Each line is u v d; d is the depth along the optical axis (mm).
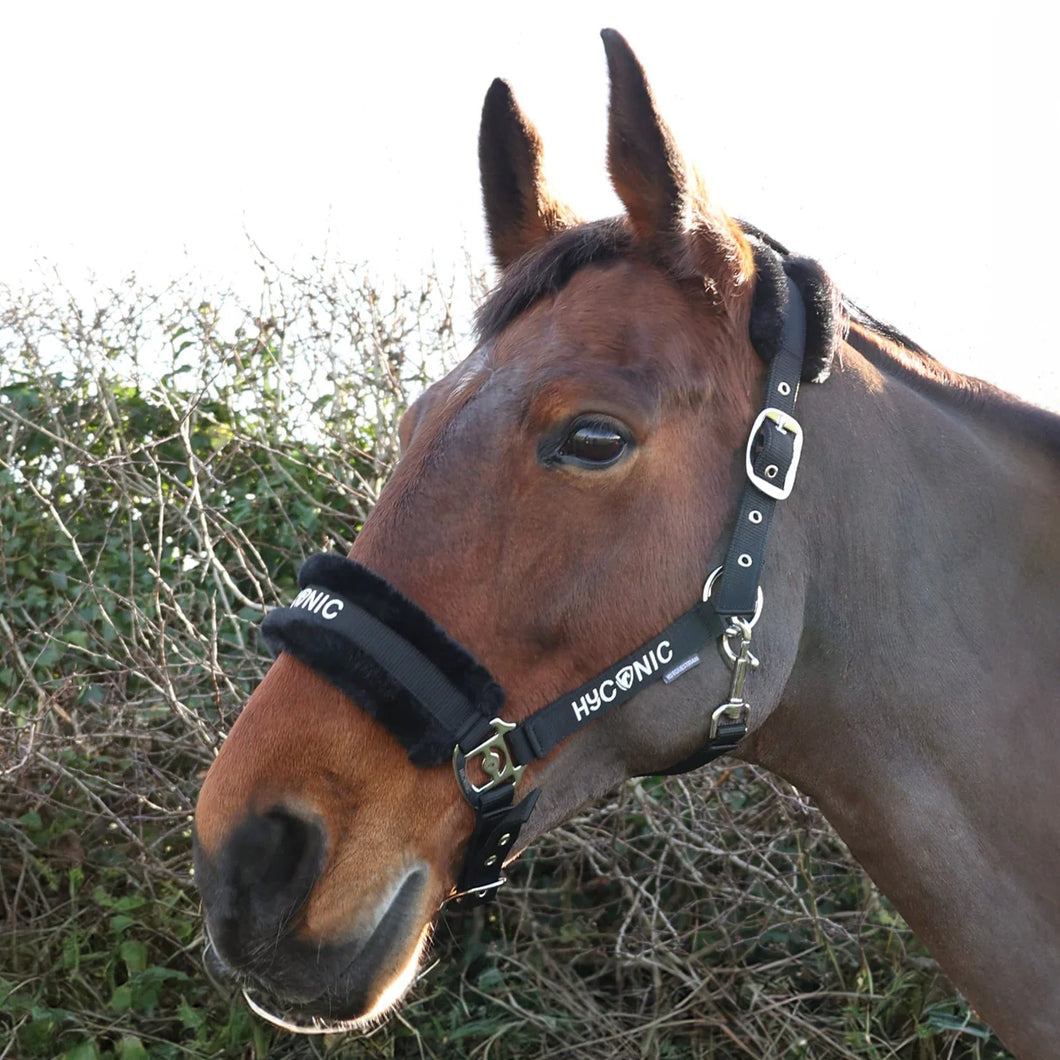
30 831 2494
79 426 3150
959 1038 2363
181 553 3033
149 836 2529
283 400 3207
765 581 1200
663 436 1146
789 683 1304
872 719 1283
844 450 1267
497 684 1097
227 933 1048
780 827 2504
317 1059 2346
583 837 2457
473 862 1124
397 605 1082
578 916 2555
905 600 1276
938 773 1265
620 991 2473
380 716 1067
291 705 1087
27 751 2322
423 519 1125
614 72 1163
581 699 1138
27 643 2818
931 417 1346
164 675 2363
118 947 2365
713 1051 2373
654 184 1170
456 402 1176
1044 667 1279
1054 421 1380
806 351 1233
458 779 1097
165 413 3189
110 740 2537
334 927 1057
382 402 3104
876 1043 2348
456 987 2510
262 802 1061
